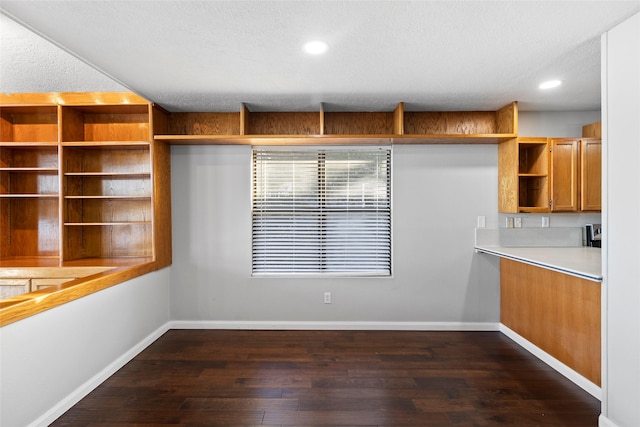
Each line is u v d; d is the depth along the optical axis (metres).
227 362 2.86
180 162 3.66
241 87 2.86
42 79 2.96
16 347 1.81
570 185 3.30
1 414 1.72
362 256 3.69
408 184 3.64
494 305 3.63
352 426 2.01
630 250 1.80
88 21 1.84
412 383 2.50
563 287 2.64
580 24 1.86
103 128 3.62
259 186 3.71
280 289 3.68
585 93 3.03
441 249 3.64
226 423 2.04
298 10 1.74
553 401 2.27
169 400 2.29
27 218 3.64
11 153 3.60
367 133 3.58
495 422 2.05
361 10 1.74
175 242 3.68
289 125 3.58
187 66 2.43
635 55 1.76
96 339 2.47
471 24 1.87
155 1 1.66
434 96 3.10
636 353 1.78
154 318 3.36
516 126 3.26
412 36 2.00
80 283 2.31
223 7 1.71
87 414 2.13
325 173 3.69
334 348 3.15
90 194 3.63
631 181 1.79
